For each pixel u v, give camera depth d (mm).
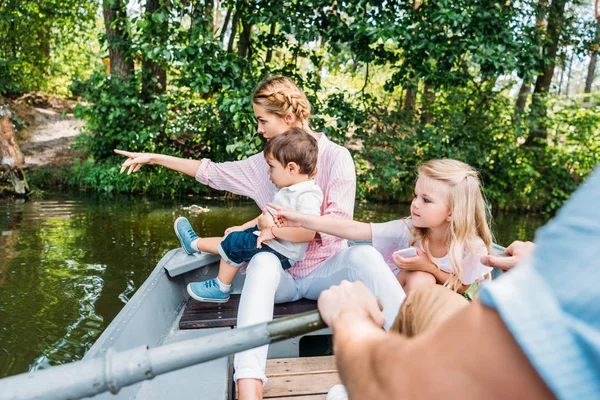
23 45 12664
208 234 6363
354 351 564
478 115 10086
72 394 767
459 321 430
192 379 1749
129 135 8477
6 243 5625
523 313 379
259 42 8586
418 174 1976
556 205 10305
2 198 8289
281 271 1941
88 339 3527
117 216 7215
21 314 3846
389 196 9938
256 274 1807
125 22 8016
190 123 8914
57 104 13398
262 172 2320
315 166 2029
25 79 13344
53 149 10906
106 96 8484
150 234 6238
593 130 10602
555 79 19438
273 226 1962
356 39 7379
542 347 365
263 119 2123
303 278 2084
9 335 3514
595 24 10367
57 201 8250
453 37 7383
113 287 4453
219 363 1870
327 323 774
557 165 10500
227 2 7961
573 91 26422
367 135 8570
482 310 415
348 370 557
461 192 1870
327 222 1896
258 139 7020
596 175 396
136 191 9320
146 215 7367
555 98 10867
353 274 1884
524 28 8148
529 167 10016
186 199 8953
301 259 2035
